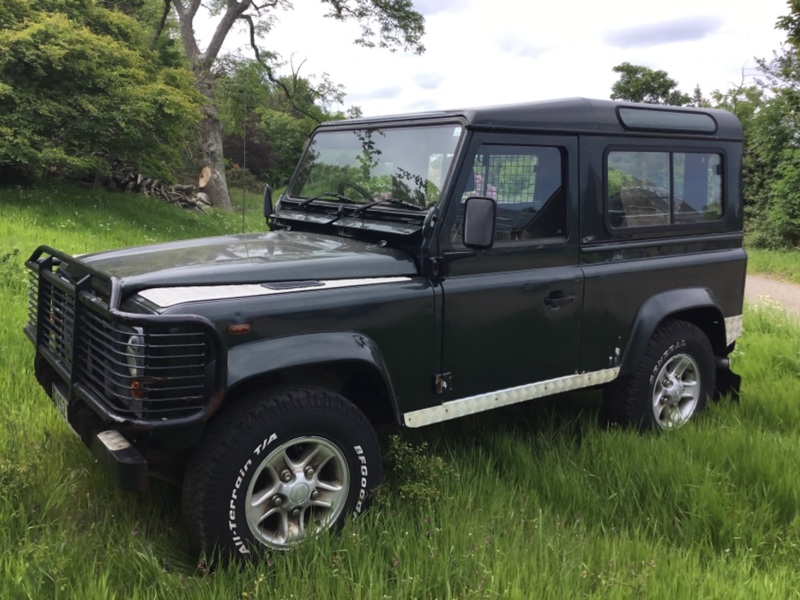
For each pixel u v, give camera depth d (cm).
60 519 312
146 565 283
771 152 2031
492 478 378
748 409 511
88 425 317
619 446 412
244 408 295
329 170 438
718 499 350
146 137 1591
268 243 381
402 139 392
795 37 1759
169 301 289
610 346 432
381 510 328
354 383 360
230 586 275
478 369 372
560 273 402
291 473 304
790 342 725
